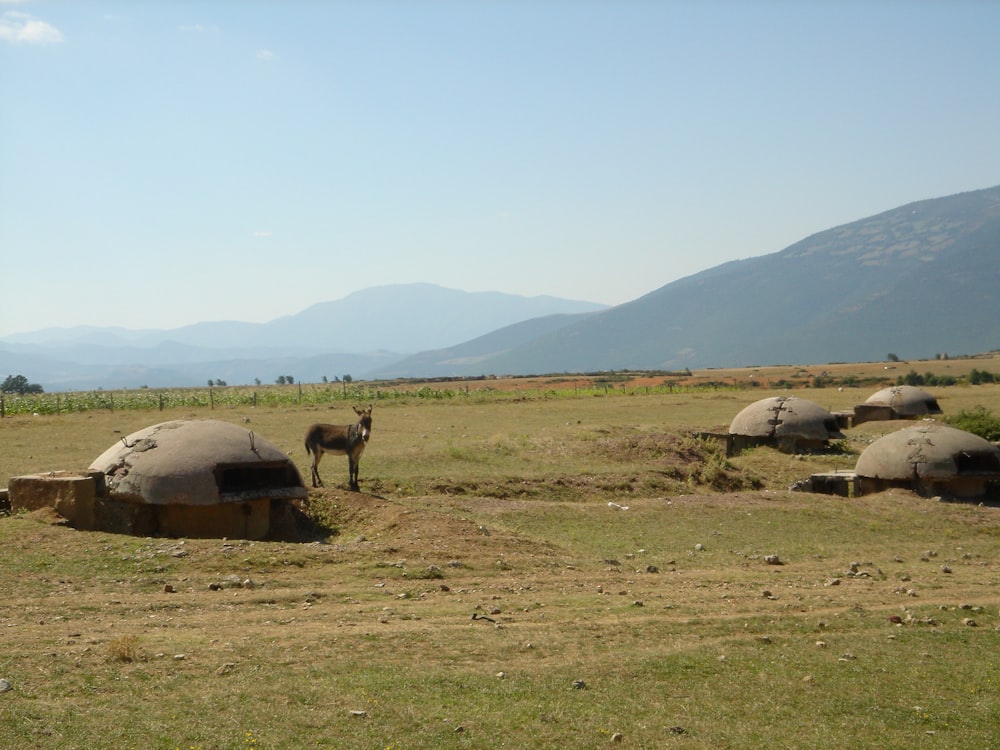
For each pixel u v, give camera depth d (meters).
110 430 38.22
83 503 17.47
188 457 18.34
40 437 35.22
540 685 9.75
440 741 8.25
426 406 57.28
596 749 8.34
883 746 8.70
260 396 62.84
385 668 9.98
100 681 9.10
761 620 12.64
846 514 22.67
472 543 17.16
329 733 8.26
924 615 13.18
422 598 13.52
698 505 23.00
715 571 16.59
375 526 19.19
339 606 12.83
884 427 43.84
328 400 62.75
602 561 17.05
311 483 22.73
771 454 34.28
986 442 26.47
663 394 71.00
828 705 9.66
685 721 9.08
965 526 22.08
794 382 100.00
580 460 30.08
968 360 165.88
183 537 18.25
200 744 7.84
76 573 14.01
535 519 20.81
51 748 7.55
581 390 74.44
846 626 12.55
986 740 8.90
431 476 25.42
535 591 14.31
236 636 10.98
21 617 11.71
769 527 21.25
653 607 13.27
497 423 44.28
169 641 10.63
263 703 8.79
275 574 14.57
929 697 9.98
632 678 10.13
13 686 8.76
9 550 14.86
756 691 9.95
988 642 11.99
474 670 10.09
